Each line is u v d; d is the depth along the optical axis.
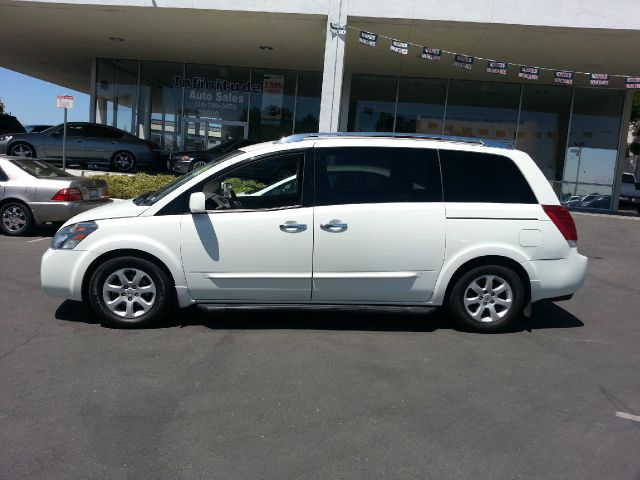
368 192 5.43
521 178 5.61
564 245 5.60
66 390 4.08
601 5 12.25
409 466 3.23
